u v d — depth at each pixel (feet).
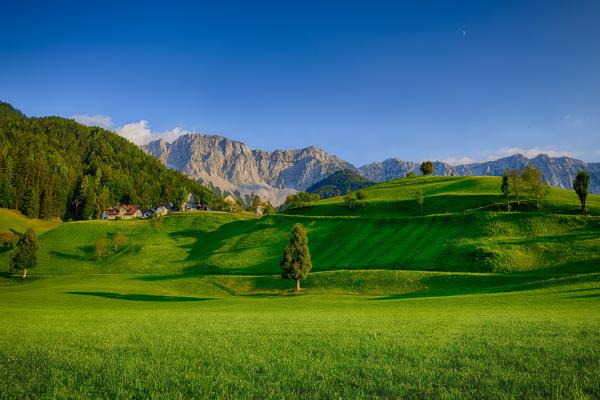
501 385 33.65
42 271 373.61
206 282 281.74
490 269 252.01
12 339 61.16
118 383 35.58
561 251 256.32
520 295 158.40
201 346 55.57
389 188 618.03
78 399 31.60
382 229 362.12
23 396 32.40
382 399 30.55
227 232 473.26
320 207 529.86
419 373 38.06
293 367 41.70
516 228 305.73
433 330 72.95
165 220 558.97
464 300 157.69
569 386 32.71
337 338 63.05
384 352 49.88
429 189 565.12
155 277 306.76
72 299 198.90
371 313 123.44
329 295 228.22
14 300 186.29
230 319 103.96
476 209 410.93
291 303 185.47
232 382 35.65
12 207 647.15
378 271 257.34
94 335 67.10
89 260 407.44
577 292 149.18
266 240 394.32
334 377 37.01
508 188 393.50
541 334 63.77
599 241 258.78
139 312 136.87
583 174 343.05
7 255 403.54
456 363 42.68
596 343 53.47
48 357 46.37
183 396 31.89
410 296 205.16
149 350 51.93
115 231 517.14
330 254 336.29
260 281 276.82
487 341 57.21
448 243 304.09
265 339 62.69
